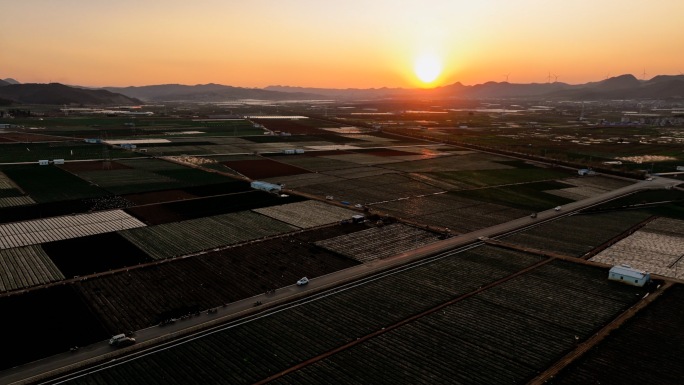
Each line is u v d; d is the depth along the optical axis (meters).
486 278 61.06
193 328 46.38
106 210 87.88
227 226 79.62
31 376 38.53
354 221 83.06
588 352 44.25
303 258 65.88
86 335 45.06
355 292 55.97
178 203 93.81
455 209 94.38
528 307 53.28
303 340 45.41
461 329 48.16
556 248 72.81
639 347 45.25
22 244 68.94
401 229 80.19
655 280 61.31
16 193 99.25
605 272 63.75
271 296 54.09
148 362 41.19
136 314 49.28
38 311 49.41
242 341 44.94
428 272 62.47
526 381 39.72
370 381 39.34
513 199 103.94
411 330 47.72
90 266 61.44
